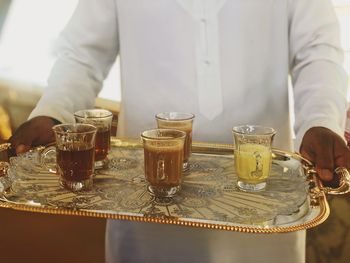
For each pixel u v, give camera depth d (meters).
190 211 1.03
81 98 1.56
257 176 1.14
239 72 1.48
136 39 1.53
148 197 1.11
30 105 2.98
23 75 3.09
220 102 1.50
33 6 3.39
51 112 1.42
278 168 1.31
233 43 1.46
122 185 1.19
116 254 1.58
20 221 2.54
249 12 1.44
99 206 1.05
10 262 2.21
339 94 1.40
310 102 1.40
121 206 1.06
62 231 2.46
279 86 1.54
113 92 3.04
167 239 1.49
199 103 1.50
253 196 1.12
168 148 1.08
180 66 1.49
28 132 1.30
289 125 1.62
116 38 1.64
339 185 1.10
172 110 1.53
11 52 3.22
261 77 1.51
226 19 1.44
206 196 1.12
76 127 1.20
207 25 1.44
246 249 1.48
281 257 1.50
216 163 1.36
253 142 1.14
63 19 3.51
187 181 1.22
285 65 1.52
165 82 1.52
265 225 0.96
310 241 1.99
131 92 1.58
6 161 1.28
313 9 1.48
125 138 1.49
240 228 0.94
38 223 2.52
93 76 1.64
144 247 1.53
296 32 1.50
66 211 1.02
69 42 1.63
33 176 1.23
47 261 2.19
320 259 1.99
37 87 3.07
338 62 1.48
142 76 1.55
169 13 1.46
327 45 1.48
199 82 1.49
